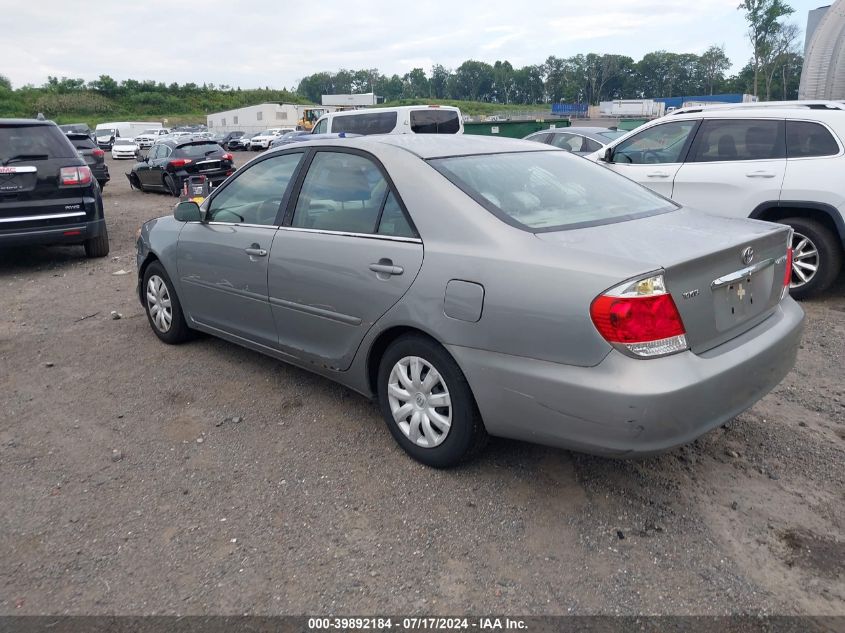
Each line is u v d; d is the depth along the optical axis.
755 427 3.88
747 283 3.13
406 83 184.25
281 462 3.63
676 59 145.38
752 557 2.81
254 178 4.51
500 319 2.96
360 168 3.77
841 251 6.19
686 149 6.93
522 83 165.62
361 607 2.58
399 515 3.13
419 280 3.27
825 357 4.93
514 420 3.03
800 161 6.18
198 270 4.82
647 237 3.08
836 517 3.05
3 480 3.51
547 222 3.25
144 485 3.44
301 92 189.00
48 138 8.40
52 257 9.44
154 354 5.31
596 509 3.14
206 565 2.83
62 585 2.73
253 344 4.58
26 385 4.77
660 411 2.67
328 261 3.73
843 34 17.59
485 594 2.64
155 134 58.25
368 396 3.81
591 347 2.73
